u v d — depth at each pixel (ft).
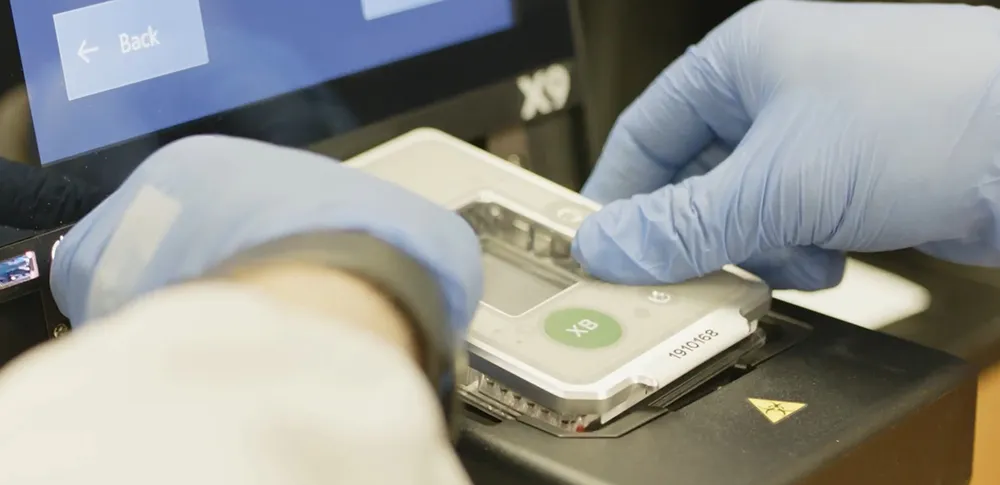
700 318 1.75
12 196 1.75
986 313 2.51
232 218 1.20
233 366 0.77
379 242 1.04
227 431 0.72
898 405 1.59
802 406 1.58
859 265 2.69
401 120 2.32
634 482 1.42
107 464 0.68
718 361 1.70
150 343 0.78
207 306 0.82
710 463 1.46
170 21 1.94
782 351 1.74
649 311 1.76
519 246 2.00
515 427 1.55
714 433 1.52
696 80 2.19
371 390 0.80
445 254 1.17
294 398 0.76
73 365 0.77
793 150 1.84
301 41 2.14
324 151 2.20
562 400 1.54
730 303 1.79
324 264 1.00
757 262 2.08
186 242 1.23
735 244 1.85
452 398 1.10
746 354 1.74
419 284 1.03
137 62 1.91
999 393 2.29
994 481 2.16
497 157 2.27
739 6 3.10
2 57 1.73
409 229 1.14
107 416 0.72
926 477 1.66
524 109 2.54
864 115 1.82
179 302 0.83
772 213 1.83
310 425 0.75
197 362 0.77
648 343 1.67
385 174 2.04
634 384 1.58
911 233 1.87
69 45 1.81
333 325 0.85
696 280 1.86
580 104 2.64
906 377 1.66
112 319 0.84
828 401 1.60
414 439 0.78
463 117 2.43
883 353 1.73
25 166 1.77
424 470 0.79
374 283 1.00
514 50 2.49
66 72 1.81
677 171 2.38
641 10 2.97
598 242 1.85
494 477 1.52
